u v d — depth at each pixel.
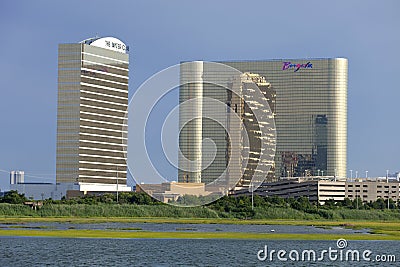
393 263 128.88
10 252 139.38
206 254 139.75
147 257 134.50
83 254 138.00
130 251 143.75
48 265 122.56
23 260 128.12
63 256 134.38
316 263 128.00
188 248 150.50
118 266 122.25
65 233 180.62
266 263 127.38
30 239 165.25
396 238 179.50
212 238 172.50
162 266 122.94
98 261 128.12
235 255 138.75
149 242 162.25
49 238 167.88
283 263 127.50
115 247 150.88
